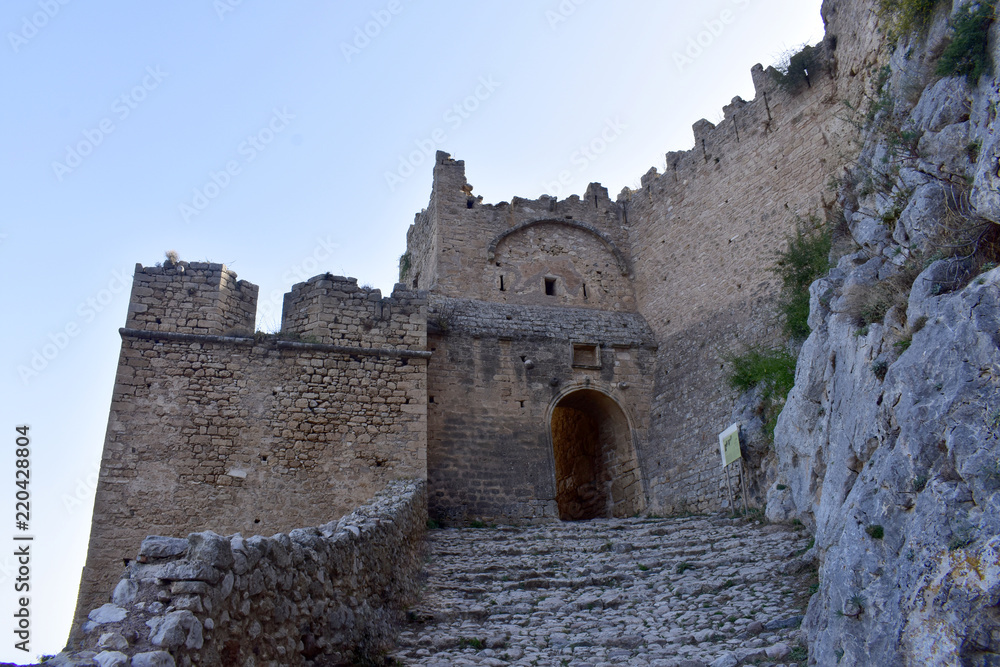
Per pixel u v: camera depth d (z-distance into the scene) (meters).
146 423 14.52
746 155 19.53
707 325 19.36
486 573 10.85
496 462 18.22
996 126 6.99
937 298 6.87
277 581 5.54
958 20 8.79
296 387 15.54
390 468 15.34
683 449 18.22
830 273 11.27
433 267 21.66
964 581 5.04
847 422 8.05
